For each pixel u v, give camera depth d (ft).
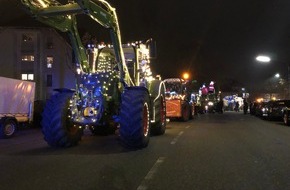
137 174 26.25
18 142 48.83
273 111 87.15
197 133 55.26
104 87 39.86
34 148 40.06
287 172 26.86
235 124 76.84
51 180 24.52
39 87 162.09
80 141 44.78
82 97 39.81
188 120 91.04
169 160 31.60
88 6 34.86
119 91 42.52
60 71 163.32
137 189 22.31
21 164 30.09
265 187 22.67
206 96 157.17
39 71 162.50
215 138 48.26
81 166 29.12
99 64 45.96
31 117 69.31
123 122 37.35
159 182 23.94
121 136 37.58
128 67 46.47
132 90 39.47
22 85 66.59
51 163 30.45
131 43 46.29
